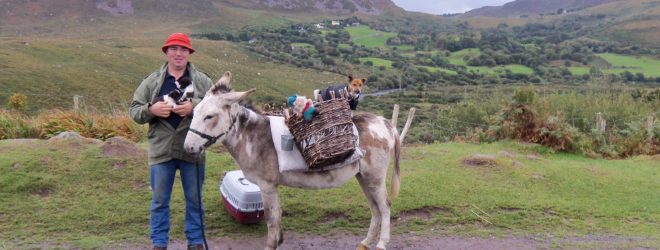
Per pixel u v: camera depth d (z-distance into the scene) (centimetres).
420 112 3684
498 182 878
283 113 538
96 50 7081
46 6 18262
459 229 689
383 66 9012
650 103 2141
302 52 10788
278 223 530
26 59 5531
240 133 511
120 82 5416
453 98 5003
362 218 704
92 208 689
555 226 710
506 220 722
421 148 1130
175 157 508
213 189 768
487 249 624
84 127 1094
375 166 558
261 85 6253
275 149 512
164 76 507
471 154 1042
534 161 1043
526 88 1352
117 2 19412
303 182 531
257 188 645
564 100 2003
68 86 4766
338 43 13450
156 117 501
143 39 11162
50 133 1080
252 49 10244
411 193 790
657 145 1330
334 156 498
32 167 783
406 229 684
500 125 1333
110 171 795
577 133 1263
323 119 502
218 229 655
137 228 645
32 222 646
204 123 470
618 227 715
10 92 4028
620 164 1123
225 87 488
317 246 622
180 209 696
